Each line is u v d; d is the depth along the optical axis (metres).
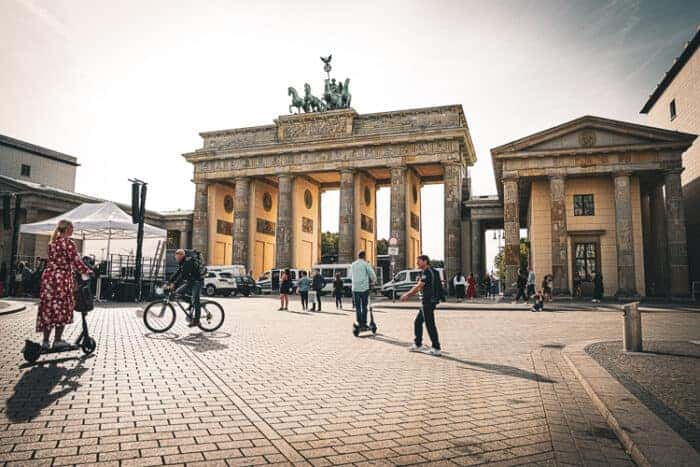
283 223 72.06
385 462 5.75
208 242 78.06
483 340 17.28
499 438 6.64
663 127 62.84
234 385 9.63
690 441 5.87
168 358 12.47
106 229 39.47
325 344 15.91
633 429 6.36
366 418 7.54
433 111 67.44
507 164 49.53
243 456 5.88
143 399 8.46
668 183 45.81
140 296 35.19
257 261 78.88
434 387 9.70
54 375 10.31
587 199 49.41
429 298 14.20
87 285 13.01
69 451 5.96
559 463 5.71
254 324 22.23
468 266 70.75
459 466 5.64
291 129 73.69
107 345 14.49
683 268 45.00
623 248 45.97
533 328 21.56
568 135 48.00
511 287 48.59
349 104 74.81
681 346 14.41
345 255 68.31
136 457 5.79
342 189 69.75
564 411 7.98
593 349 13.81
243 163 75.50
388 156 68.12
